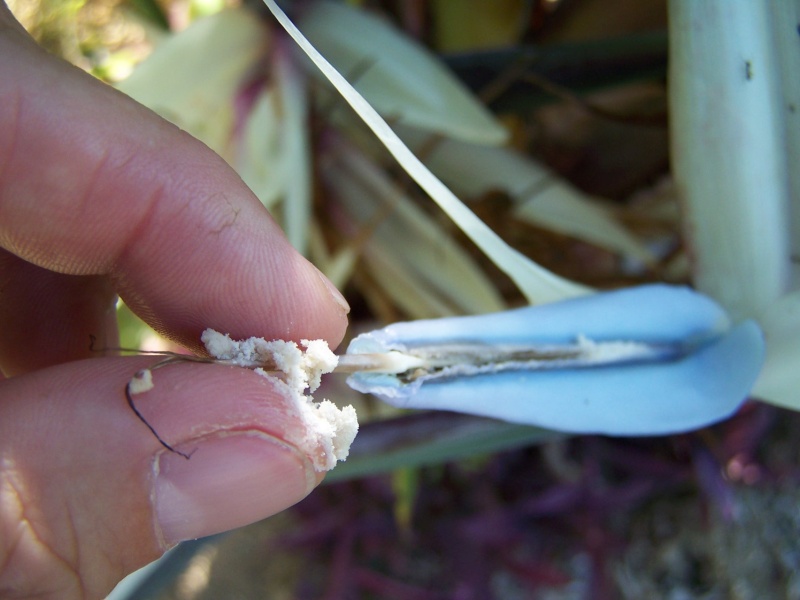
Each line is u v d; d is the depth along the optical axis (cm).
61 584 6
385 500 15
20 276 9
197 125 10
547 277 7
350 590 15
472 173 12
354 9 10
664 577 14
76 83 7
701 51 7
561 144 13
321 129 11
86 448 6
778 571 13
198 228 7
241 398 7
